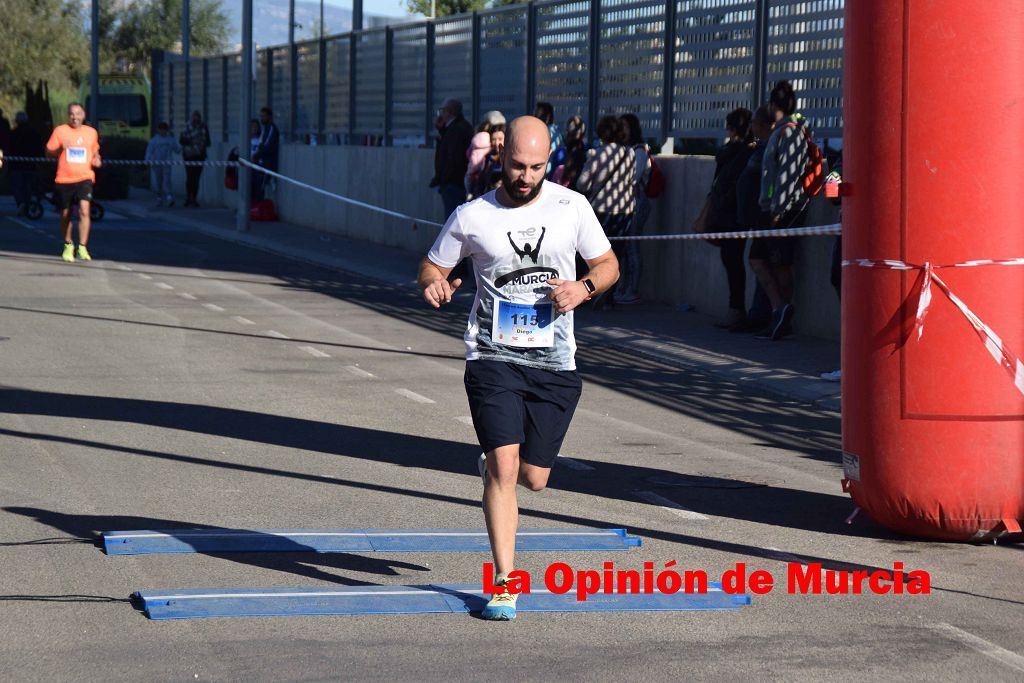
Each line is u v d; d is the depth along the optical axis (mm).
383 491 8492
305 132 34656
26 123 32875
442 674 5438
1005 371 7180
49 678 5289
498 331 6164
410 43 27766
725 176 15703
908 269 7199
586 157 17656
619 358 14477
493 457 6152
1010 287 7137
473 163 19062
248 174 31016
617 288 18812
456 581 6695
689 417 11312
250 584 6562
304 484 8617
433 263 6258
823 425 11055
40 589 6398
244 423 10508
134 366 13078
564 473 9125
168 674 5359
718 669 5559
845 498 8555
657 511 8164
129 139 52812
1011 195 7109
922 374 7219
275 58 37000
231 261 24781
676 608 6324
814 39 15875
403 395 11906
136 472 8836
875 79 7238
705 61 18031
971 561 7223
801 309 15719
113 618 6012
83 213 23656
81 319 16297
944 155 7086
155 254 25562
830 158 15672
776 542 7539
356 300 19312
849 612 6336
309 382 12461
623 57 19953
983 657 5762
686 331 15992
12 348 13984
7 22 85000
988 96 7051
